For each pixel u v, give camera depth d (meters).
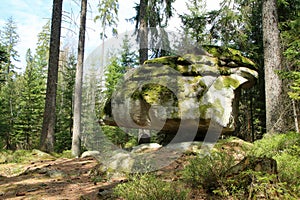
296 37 5.83
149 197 3.17
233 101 6.99
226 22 9.47
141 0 10.85
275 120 7.93
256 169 3.42
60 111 21.45
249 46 10.55
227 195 3.29
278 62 8.19
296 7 9.80
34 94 22.17
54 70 10.73
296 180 3.41
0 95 25.30
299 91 5.43
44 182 4.96
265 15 8.58
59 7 11.09
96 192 4.07
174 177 4.40
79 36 12.06
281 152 5.39
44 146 10.20
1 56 13.52
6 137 22.89
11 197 4.13
